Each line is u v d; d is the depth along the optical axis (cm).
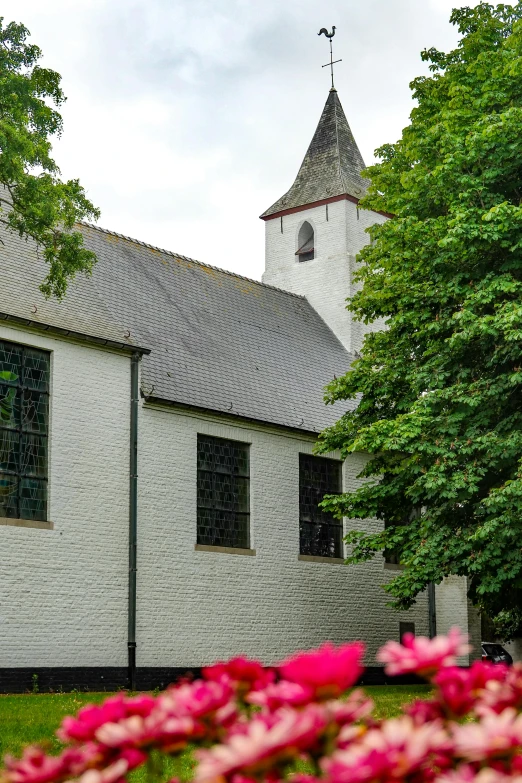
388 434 2175
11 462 2119
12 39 1883
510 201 2216
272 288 3531
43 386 2209
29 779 284
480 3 2503
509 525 2017
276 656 2672
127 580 2306
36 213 1836
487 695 301
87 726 302
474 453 2144
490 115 2156
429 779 263
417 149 2344
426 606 3284
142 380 2462
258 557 2677
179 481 2477
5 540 2069
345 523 3002
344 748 273
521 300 2105
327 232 3738
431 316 2298
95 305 2473
